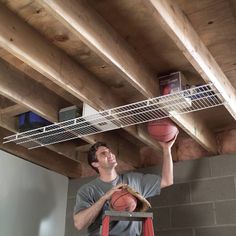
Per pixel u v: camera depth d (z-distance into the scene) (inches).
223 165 121.5
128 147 135.7
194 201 120.7
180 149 131.8
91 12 76.5
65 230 140.6
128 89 104.6
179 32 73.5
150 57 92.7
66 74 90.1
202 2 75.3
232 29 82.1
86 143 134.2
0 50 90.4
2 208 119.5
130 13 78.8
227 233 112.0
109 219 79.8
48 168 142.0
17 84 100.0
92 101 96.7
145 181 105.7
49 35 85.4
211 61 88.9
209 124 125.0
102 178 104.7
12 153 129.0
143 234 81.0
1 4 77.4
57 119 109.9
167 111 98.4
